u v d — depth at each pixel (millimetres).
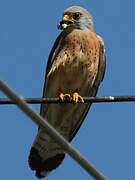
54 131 6547
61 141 6555
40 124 6504
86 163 6516
